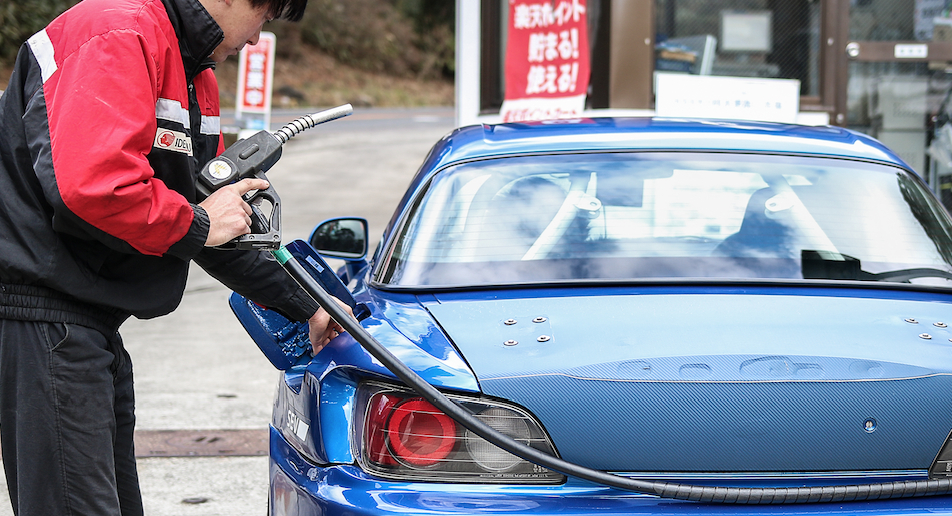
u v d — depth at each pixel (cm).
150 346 647
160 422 478
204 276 962
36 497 208
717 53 791
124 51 194
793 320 208
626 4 759
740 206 259
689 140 289
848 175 275
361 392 200
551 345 197
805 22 789
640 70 764
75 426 207
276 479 225
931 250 254
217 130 233
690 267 240
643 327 203
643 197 262
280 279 224
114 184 187
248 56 1463
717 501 183
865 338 200
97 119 189
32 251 201
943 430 189
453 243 254
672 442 186
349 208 1590
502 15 852
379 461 194
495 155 286
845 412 187
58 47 198
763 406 186
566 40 766
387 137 3016
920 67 793
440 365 195
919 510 186
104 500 213
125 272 212
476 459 190
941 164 799
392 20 5081
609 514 184
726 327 203
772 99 736
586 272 239
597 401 187
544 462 182
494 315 215
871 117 799
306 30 4616
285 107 3875
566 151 284
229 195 204
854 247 250
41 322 203
